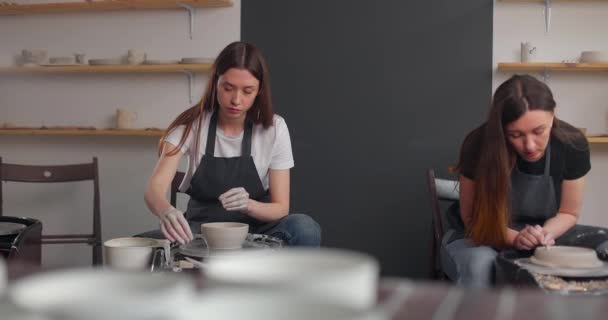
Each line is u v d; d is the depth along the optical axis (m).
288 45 3.63
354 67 3.57
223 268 0.52
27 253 2.21
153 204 2.23
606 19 3.40
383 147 3.56
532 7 3.44
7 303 0.48
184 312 0.44
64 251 4.00
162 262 1.63
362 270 0.50
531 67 3.32
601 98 3.42
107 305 0.42
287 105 3.63
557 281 1.61
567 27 3.43
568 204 2.31
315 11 3.60
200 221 2.41
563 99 3.44
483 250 2.06
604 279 1.72
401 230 3.56
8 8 3.85
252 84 2.30
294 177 3.64
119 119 3.72
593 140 3.21
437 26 3.50
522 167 2.30
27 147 4.03
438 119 3.52
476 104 3.49
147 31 3.84
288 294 0.44
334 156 3.60
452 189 2.83
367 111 3.57
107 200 3.93
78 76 3.95
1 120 4.05
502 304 0.62
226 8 3.71
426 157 3.53
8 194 4.03
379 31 3.54
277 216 2.34
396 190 3.56
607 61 3.23
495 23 3.46
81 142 3.96
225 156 2.45
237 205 2.20
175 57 3.80
